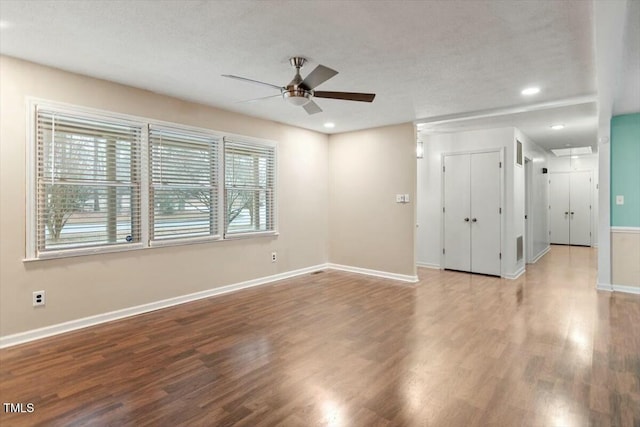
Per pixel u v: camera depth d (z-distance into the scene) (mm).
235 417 2020
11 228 2982
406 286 5012
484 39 2580
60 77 3221
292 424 1956
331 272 5941
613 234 4715
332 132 6047
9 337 2975
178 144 4121
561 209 9477
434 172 6223
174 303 4109
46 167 3162
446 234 6129
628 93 3729
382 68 3135
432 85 3570
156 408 2105
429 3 2119
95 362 2684
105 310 3547
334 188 6176
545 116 4781
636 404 2107
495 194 5613
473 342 3043
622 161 4652
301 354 2834
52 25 2422
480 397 2205
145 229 3824
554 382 2369
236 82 3557
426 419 1992
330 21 2350
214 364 2662
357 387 2336
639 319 3576
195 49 2799
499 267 5586
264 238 5156
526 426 1923
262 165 5129
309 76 2664
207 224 4453
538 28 2408
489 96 3920
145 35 2570
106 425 1949
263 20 2344
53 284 3209
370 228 5730
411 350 2896
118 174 3631
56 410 2084
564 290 4758
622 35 2244
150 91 3840
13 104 2975
